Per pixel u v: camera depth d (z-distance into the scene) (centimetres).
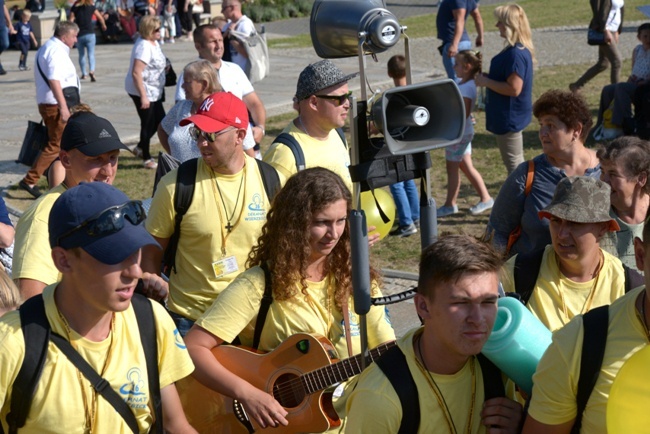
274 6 3512
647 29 1155
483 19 2783
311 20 306
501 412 283
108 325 286
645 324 256
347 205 363
